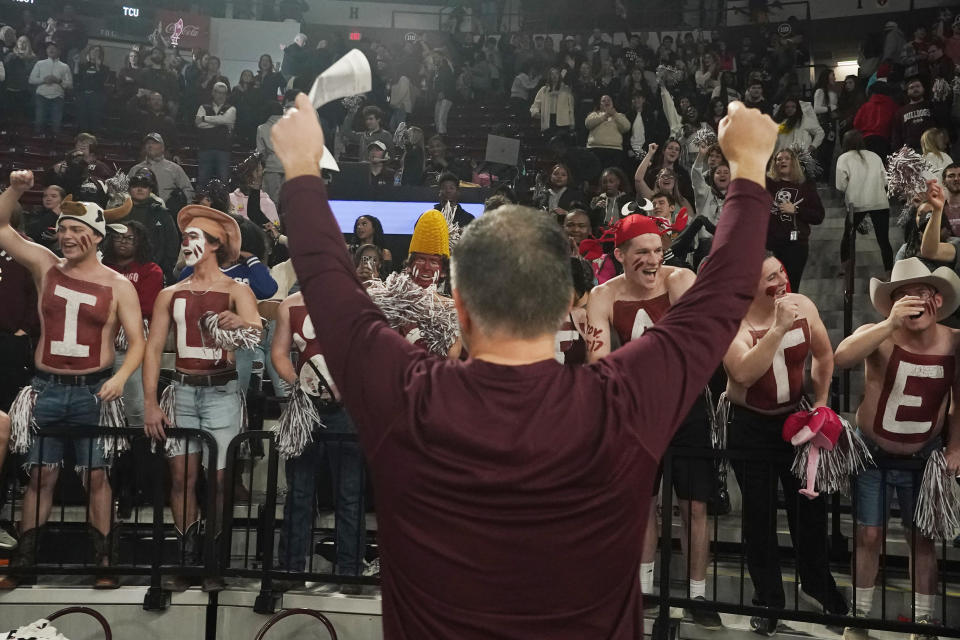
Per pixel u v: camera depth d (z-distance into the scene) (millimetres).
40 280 4496
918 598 4008
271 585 4363
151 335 4500
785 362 3961
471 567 1087
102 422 4445
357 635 4414
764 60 14602
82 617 4422
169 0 18719
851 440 3834
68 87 13445
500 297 1163
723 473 5020
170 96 14578
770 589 4055
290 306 4398
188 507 4574
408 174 10289
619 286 4207
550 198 8281
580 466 1091
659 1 18969
